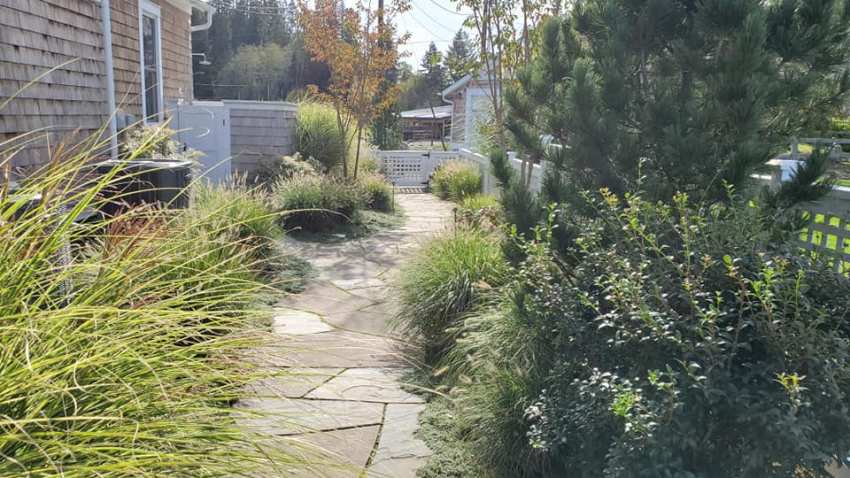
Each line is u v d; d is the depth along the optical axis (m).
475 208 9.46
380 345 4.73
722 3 3.20
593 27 3.99
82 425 1.60
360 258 7.78
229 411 1.79
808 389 2.25
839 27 3.34
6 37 5.72
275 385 2.51
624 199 3.44
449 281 4.57
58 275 1.87
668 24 3.54
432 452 3.21
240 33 59.28
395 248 8.41
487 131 10.16
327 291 6.21
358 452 3.16
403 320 4.75
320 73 49.25
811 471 2.41
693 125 3.27
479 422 3.25
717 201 3.21
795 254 2.77
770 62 3.30
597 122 3.49
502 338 3.57
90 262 2.09
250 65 50.09
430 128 48.94
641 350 2.58
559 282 3.26
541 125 4.25
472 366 3.55
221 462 1.68
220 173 11.83
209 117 11.76
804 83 3.32
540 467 3.01
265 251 6.43
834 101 3.56
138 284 2.11
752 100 3.11
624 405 2.24
